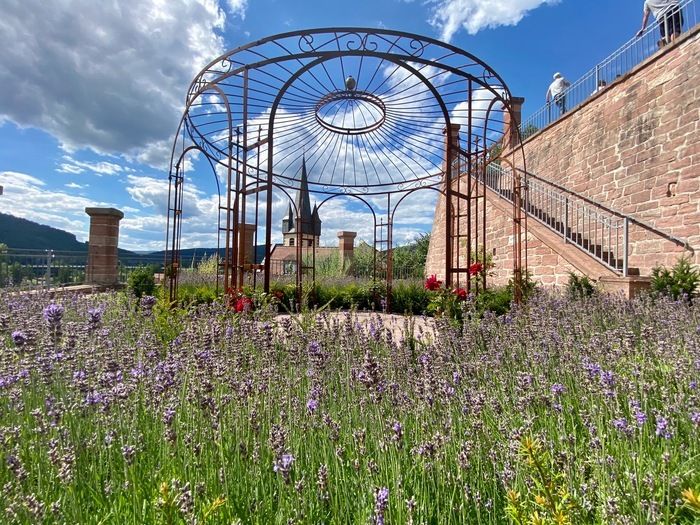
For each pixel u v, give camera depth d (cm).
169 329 423
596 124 1155
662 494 141
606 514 129
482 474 165
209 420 174
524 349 333
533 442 125
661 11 1016
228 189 657
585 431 205
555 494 122
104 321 431
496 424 211
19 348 211
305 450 183
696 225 809
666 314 425
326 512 151
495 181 1571
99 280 1138
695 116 827
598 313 473
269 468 169
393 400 209
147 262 1277
